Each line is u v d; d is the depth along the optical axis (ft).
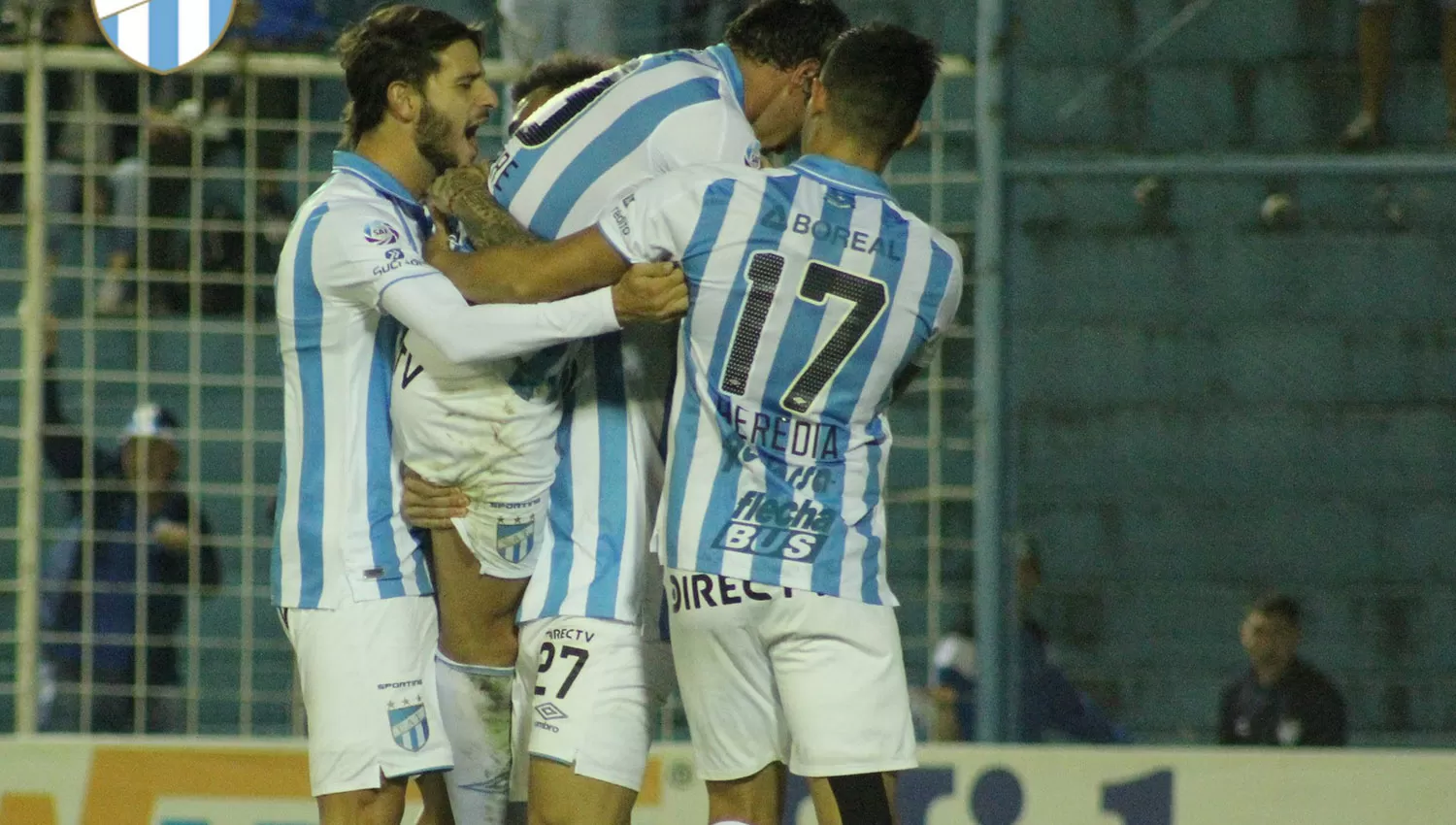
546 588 39.09
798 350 35.83
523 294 36.09
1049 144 79.00
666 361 39.88
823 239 35.60
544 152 38.04
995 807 55.83
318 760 37.52
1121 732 62.18
